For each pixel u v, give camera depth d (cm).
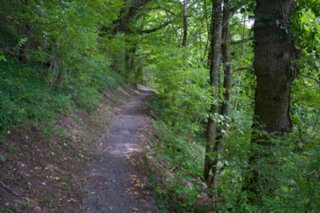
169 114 1401
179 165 854
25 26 820
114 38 1484
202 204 597
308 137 452
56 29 759
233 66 910
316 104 586
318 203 342
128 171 710
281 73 462
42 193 508
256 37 479
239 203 458
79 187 581
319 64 526
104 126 1129
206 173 772
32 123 718
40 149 659
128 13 1750
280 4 457
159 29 1748
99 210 515
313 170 351
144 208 548
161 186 677
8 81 723
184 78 1097
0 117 612
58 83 1023
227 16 820
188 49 1238
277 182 409
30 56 873
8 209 423
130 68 2686
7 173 512
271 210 373
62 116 915
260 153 446
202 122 1296
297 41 516
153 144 1029
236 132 551
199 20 1236
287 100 479
